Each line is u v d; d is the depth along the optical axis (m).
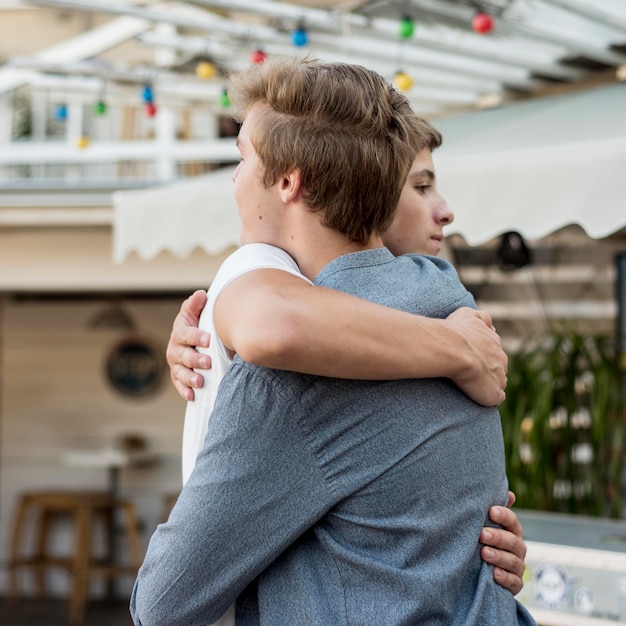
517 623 1.23
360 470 1.08
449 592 1.10
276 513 1.07
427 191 1.54
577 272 4.93
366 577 1.08
